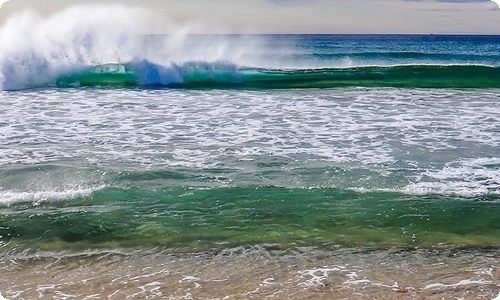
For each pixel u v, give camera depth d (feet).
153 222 20.01
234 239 18.71
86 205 21.47
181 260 17.21
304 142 29.84
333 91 47.78
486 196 22.44
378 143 29.68
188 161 26.63
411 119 35.19
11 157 26.89
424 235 19.10
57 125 33.35
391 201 21.93
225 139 30.45
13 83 48.88
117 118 35.45
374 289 15.29
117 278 16.02
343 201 21.93
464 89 49.34
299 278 15.96
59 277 16.11
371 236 18.99
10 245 18.22
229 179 24.27
